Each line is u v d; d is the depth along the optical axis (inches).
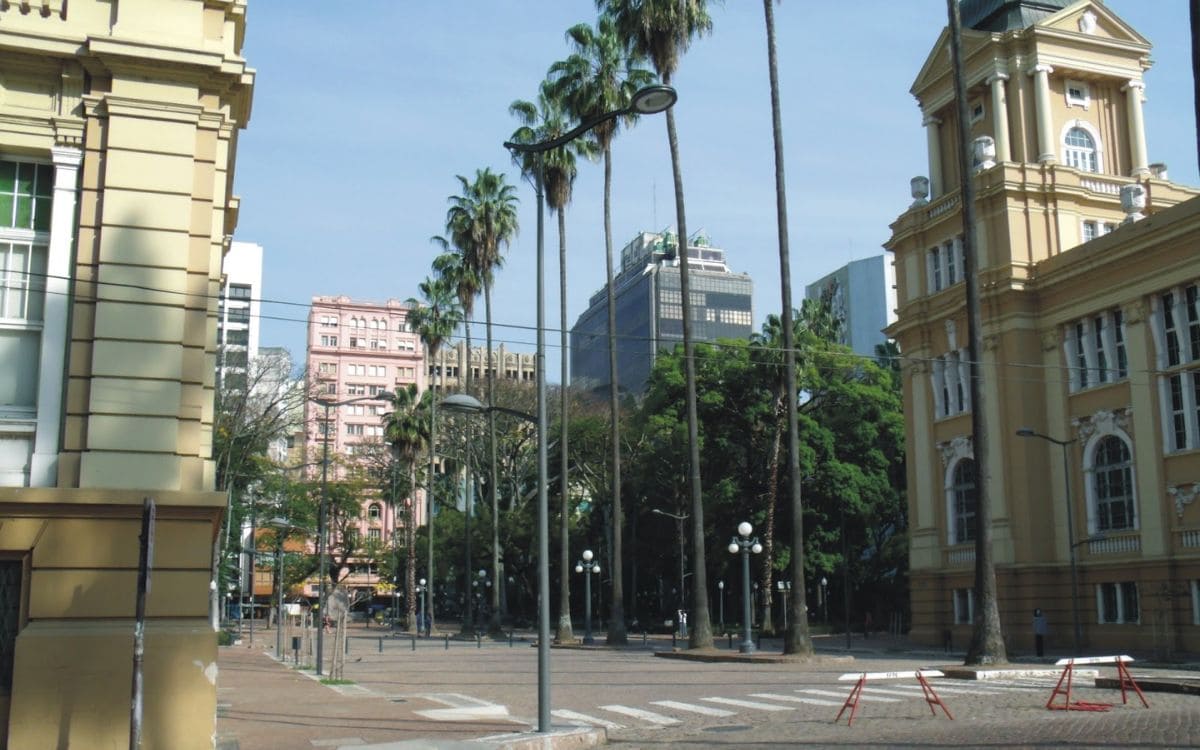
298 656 1457.9
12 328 579.5
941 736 591.5
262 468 2421.3
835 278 5497.1
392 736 643.5
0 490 531.2
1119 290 1539.1
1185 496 1424.7
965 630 1745.8
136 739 488.4
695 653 1472.7
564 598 2028.8
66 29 587.8
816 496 2375.7
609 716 770.2
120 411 561.6
